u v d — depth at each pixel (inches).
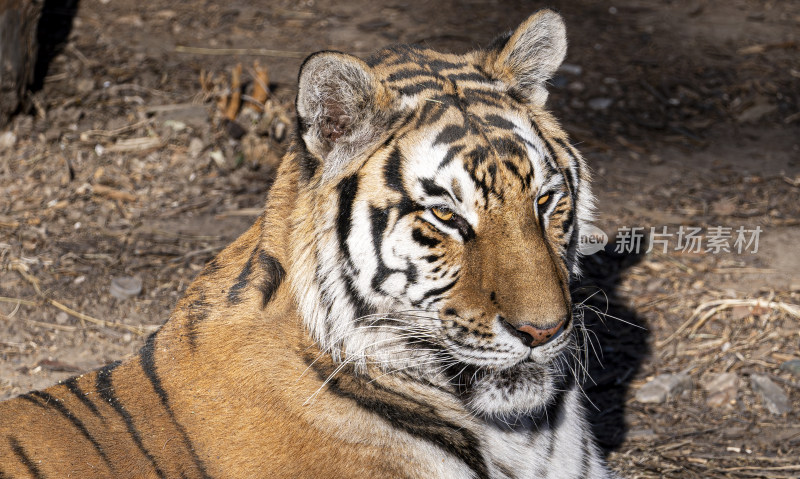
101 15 639.8
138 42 601.3
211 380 213.9
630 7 726.5
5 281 385.7
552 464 234.1
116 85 539.8
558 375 241.4
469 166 201.8
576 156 230.2
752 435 310.8
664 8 724.0
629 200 471.2
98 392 221.3
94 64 561.0
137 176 468.4
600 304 387.9
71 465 205.3
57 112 506.3
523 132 209.2
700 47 653.3
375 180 205.3
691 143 535.5
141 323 364.5
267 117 495.2
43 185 454.9
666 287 400.8
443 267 207.0
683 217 455.5
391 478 206.5
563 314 202.2
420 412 216.7
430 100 209.2
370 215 205.3
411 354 215.9
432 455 211.9
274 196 226.1
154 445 209.3
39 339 350.6
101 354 343.9
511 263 202.4
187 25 639.1
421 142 204.7
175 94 533.3
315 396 207.9
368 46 621.0
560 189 215.9
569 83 597.6
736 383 337.7
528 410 221.1
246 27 645.9
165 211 444.1
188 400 213.5
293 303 215.2
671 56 639.1
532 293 199.9
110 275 393.1
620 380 344.5
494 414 224.8
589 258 422.0
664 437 311.9
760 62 629.9
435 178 202.7
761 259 419.5
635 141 535.5
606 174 496.7
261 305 216.8
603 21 696.4
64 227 426.3
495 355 205.0
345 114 206.7
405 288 208.5
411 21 669.9
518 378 217.2
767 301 383.6
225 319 219.0
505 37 231.3
